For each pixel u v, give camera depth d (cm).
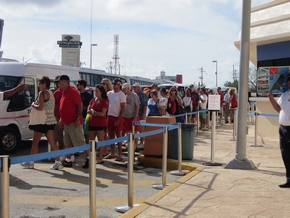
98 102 983
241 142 892
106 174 902
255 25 1432
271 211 577
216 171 859
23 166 975
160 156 1027
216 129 1944
